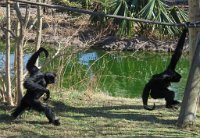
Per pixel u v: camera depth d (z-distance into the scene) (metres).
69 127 12.34
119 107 15.13
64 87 18.17
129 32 31.48
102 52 30.27
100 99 16.34
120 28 31.03
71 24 27.00
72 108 14.59
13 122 12.59
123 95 20.41
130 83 23.45
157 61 29.34
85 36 29.50
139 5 31.17
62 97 15.95
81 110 14.41
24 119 12.94
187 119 12.98
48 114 12.51
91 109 14.60
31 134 11.61
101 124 12.79
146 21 11.09
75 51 19.34
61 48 18.38
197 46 13.00
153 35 33.34
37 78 12.53
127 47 31.78
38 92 12.51
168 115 14.32
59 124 12.47
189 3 14.09
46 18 21.91
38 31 14.54
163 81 12.79
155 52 31.86
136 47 31.78
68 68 21.48
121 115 14.01
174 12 31.47
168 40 33.09
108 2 30.30
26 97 12.59
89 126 12.53
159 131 12.37
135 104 15.80
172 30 31.66
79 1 27.72
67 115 13.61
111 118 13.54
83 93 16.94
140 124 13.03
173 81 12.88
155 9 30.53
